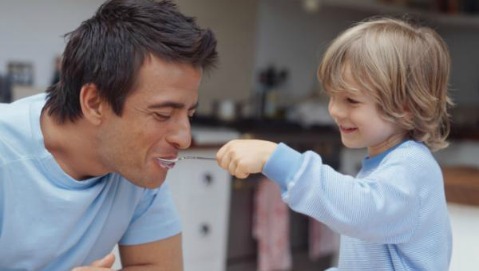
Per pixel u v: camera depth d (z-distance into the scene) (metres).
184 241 2.60
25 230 0.84
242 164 0.81
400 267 0.89
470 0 4.25
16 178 0.82
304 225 3.28
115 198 0.92
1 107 0.90
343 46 0.92
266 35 3.76
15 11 2.64
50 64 2.77
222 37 3.46
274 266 2.97
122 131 0.79
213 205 2.69
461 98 4.57
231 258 2.87
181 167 2.52
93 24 0.80
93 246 0.93
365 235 0.82
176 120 0.80
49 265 0.89
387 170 0.86
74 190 0.85
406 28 0.95
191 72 0.78
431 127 0.92
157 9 0.79
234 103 3.47
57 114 0.83
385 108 0.89
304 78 4.06
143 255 1.01
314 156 0.82
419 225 0.86
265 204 2.91
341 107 0.93
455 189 1.48
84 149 0.84
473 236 1.48
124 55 0.76
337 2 3.73
